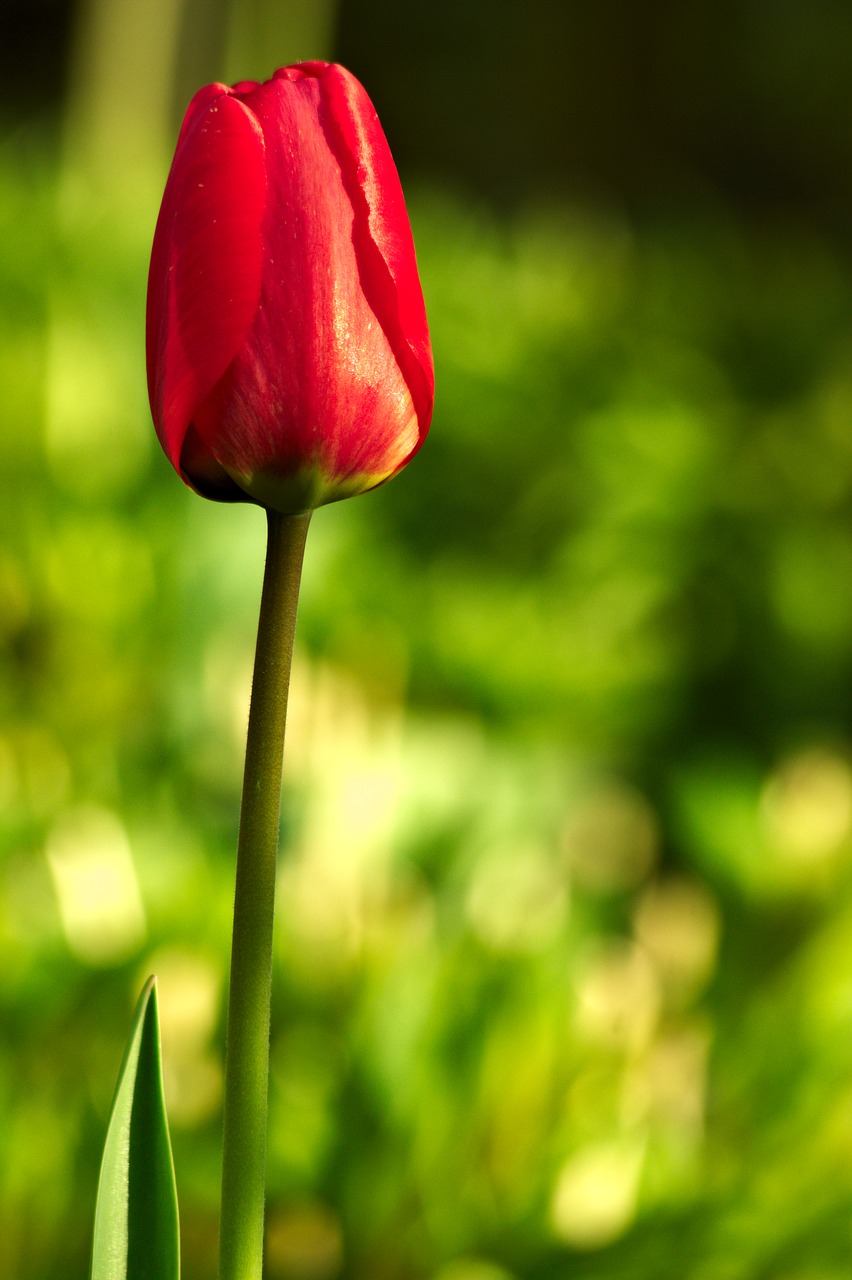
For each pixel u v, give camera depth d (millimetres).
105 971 924
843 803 1193
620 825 1837
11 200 2697
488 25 7309
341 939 1017
